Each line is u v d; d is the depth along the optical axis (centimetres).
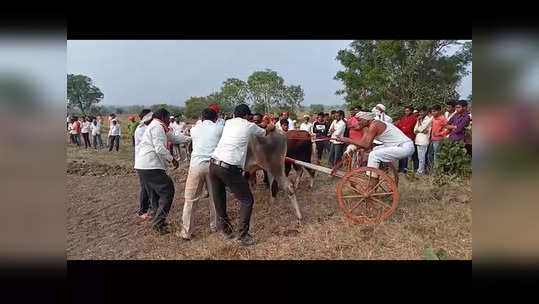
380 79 1471
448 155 607
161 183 449
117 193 667
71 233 466
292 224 474
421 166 701
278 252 398
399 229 433
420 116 745
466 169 593
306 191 625
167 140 491
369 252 387
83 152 1262
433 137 688
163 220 456
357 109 768
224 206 437
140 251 409
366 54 1675
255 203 561
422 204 512
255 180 659
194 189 431
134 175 833
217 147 415
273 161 471
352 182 449
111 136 1269
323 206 538
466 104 622
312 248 404
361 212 486
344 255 385
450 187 569
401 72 1471
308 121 995
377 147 496
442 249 374
